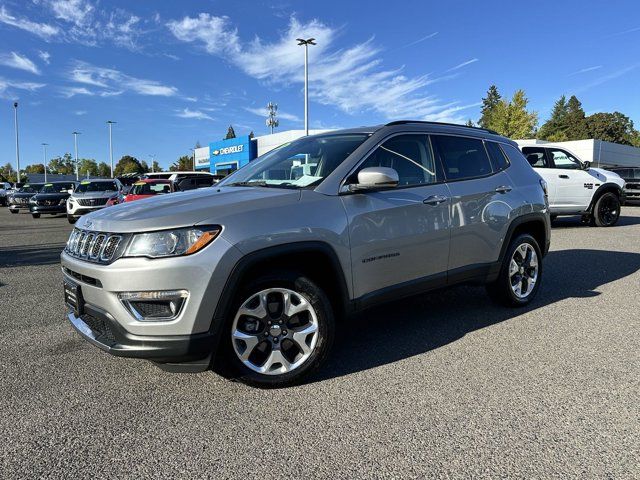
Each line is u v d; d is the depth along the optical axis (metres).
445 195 3.99
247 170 4.15
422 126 4.14
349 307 3.36
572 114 94.19
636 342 3.89
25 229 15.46
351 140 3.79
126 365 3.58
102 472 2.28
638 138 93.44
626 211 17.66
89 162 116.94
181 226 2.75
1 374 3.43
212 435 2.59
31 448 2.49
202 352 2.80
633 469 2.24
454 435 2.55
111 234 2.82
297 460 2.36
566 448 2.42
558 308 4.87
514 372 3.34
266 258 2.93
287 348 3.15
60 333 4.35
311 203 3.20
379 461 2.33
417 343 3.93
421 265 3.81
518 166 4.91
